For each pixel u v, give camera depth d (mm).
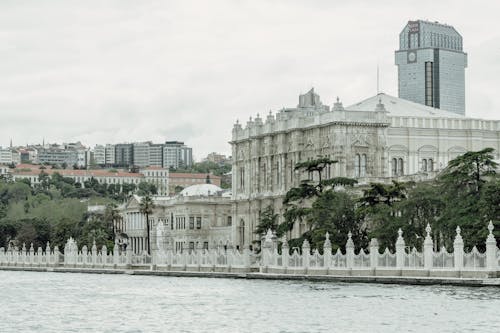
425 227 151000
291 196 175875
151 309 114188
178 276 188375
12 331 95625
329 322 96938
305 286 139250
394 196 161750
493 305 104625
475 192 144625
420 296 115375
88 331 95062
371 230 160625
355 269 145625
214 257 185000
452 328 90188
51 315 109750
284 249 161875
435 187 154750
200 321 101312
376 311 103375
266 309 110000
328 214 165750
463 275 129375
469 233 137000
